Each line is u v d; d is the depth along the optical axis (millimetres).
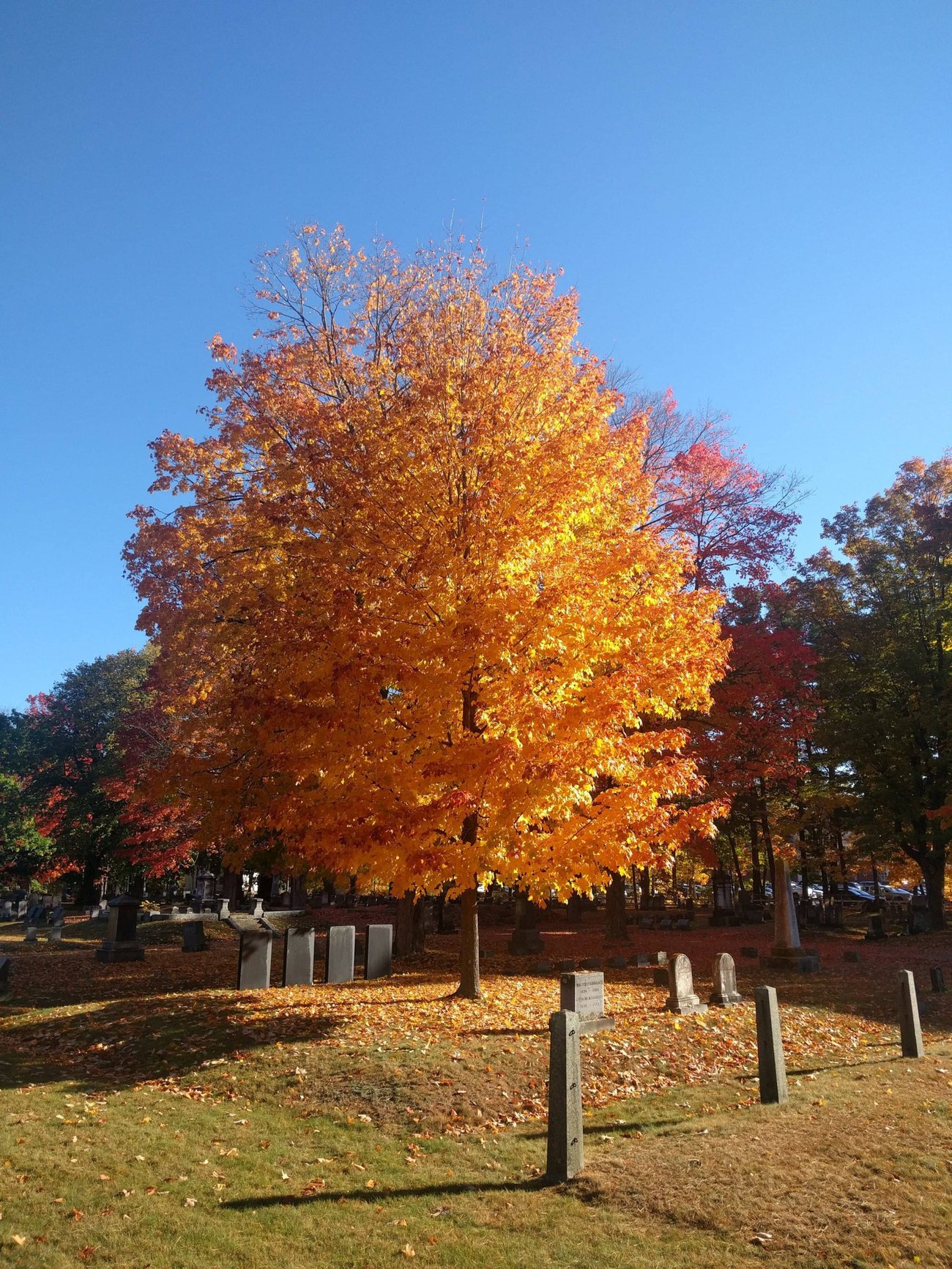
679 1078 9672
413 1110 8203
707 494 23750
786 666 23516
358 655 11117
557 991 14672
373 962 16391
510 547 11781
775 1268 4797
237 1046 10336
